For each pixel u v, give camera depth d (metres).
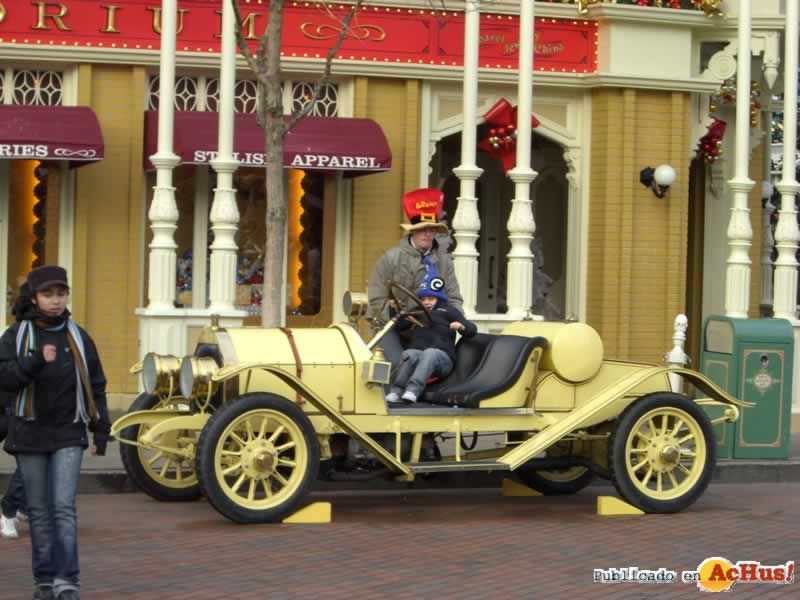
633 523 10.62
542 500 11.83
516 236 15.63
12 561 8.77
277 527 10.04
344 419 10.14
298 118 12.92
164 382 10.34
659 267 17.55
